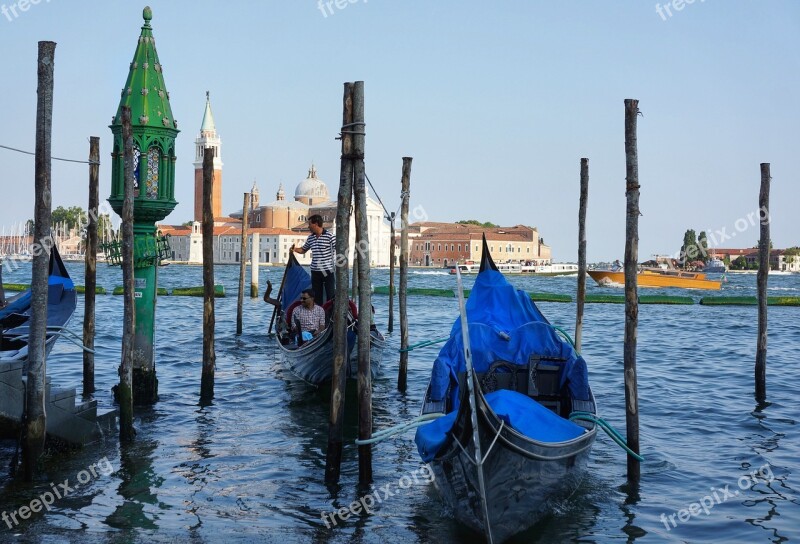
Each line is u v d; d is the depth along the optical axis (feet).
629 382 34.04
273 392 51.47
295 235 540.11
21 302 42.04
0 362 31.17
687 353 77.15
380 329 97.55
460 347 35.83
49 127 30.55
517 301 39.40
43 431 31.78
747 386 56.75
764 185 51.88
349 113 33.24
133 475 33.19
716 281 230.89
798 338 92.32
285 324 59.47
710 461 36.88
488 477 25.82
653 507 30.89
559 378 36.35
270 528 28.04
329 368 49.47
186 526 28.02
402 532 27.96
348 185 33.35
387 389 54.29
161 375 57.57
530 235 554.46
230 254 549.54
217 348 73.97
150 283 46.39
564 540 27.73
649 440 40.55
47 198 30.63
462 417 26.04
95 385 52.24
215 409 46.06
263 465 35.24
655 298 162.20
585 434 30.14
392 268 91.25
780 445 39.81
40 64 30.30
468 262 459.32
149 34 46.21
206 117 600.39
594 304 153.28
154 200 45.21
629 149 34.37
